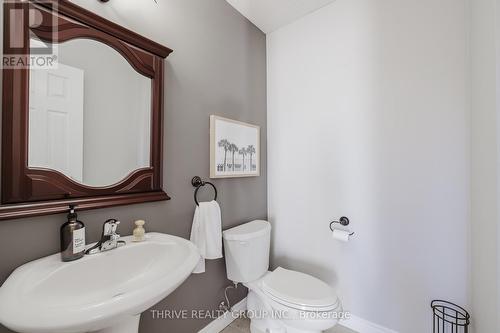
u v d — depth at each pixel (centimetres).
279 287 132
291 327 131
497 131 91
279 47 195
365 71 152
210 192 150
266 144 203
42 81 84
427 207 130
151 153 116
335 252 165
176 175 130
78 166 93
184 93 134
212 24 152
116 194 103
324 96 170
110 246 88
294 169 187
